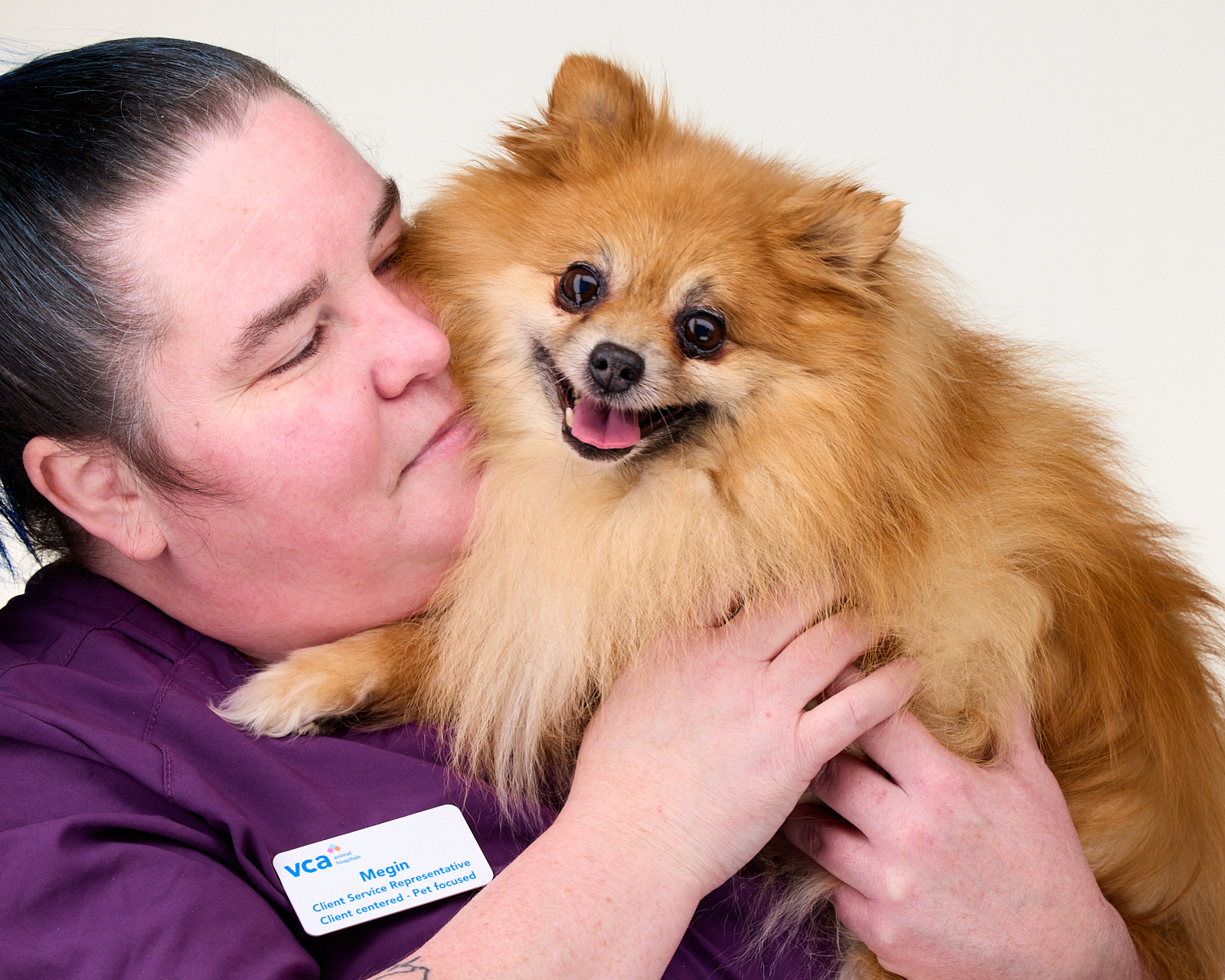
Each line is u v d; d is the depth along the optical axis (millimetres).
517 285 1790
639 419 1726
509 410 1761
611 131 1885
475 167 1942
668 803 1348
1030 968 1423
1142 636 1716
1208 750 1785
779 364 1694
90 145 1415
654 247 1734
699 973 1483
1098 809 1688
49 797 1356
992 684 1616
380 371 1545
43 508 1622
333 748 1517
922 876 1421
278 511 1500
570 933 1179
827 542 1601
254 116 1510
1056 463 1732
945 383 1692
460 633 1663
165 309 1399
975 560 1628
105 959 1200
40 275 1396
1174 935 1787
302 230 1472
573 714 1670
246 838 1382
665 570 1622
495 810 1507
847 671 1597
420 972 1094
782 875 1647
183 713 1462
